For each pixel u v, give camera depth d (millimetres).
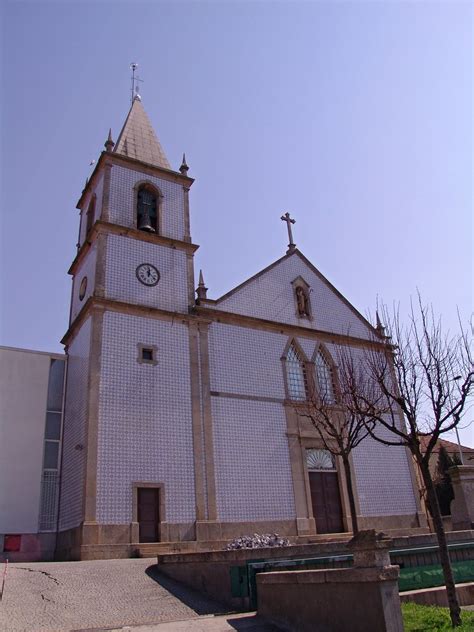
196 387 21719
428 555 11633
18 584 11703
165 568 13344
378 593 7359
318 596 8352
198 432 20953
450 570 8992
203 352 22562
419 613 9148
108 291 21547
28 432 21391
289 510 21844
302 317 26688
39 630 8969
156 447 19812
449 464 36000
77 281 25219
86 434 18828
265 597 9586
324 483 23484
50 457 21453
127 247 22859
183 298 23406
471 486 18156
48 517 20453
